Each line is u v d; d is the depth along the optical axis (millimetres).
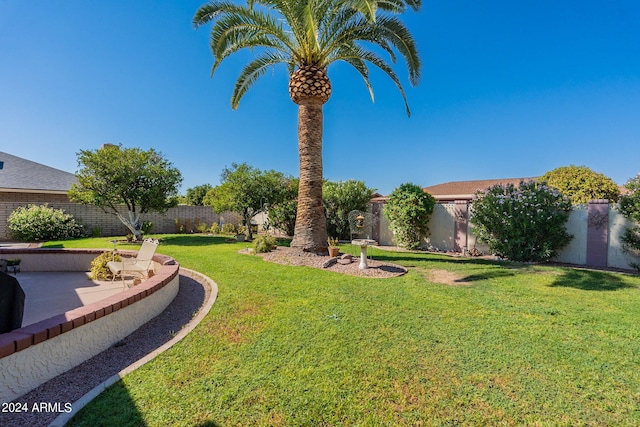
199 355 3562
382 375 3121
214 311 5008
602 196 17219
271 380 3025
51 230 16047
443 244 13172
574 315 4801
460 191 27094
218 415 2535
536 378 3074
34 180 19281
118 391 2863
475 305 5297
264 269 8227
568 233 9844
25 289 6867
